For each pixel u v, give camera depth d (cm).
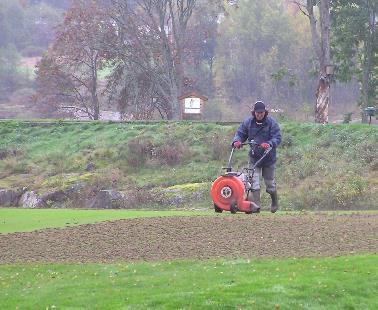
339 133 7875
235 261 2597
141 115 14338
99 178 7731
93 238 3281
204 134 8744
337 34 12344
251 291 2131
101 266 2672
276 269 2425
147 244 3066
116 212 4703
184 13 13988
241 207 3688
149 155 8400
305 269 2406
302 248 2828
